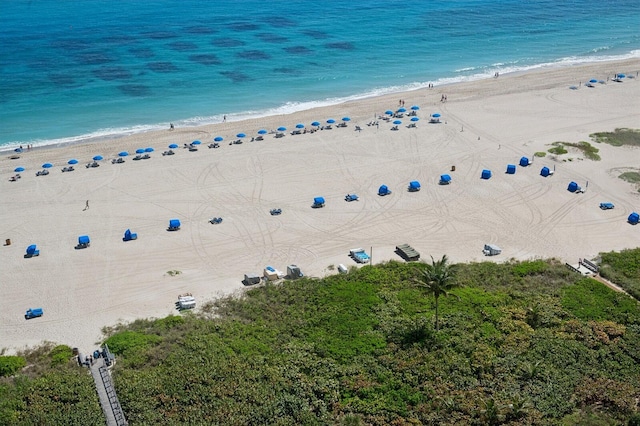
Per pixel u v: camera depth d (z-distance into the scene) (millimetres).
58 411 59656
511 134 135625
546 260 89688
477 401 60281
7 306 79688
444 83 174625
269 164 121312
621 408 59781
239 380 63656
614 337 71125
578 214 102625
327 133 136375
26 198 107438
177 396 61656
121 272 87125
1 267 87875
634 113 148250
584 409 60312
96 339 73188
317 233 97250
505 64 193750
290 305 78688
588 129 138500
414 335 70375
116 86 164750
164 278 85750
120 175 116250
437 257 90312
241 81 171875
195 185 112625
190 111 150000
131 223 99812
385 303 77938
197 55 195000
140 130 138625
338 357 67688
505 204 105812
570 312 75688
